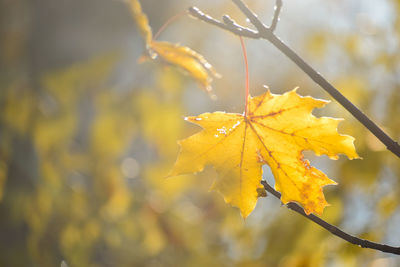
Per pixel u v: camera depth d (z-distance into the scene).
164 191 4.73
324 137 1.11
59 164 4.24
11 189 3.89
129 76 5.02
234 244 4.24
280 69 4.31
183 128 4.60
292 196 1.12
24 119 3.96
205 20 1.20
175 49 1.35
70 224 4.20
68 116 4.12
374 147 3.00
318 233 3.02
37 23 4.89
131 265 4.66
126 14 4.88
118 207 4.54
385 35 3.31
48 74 4.10
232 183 1.14
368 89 3.21
